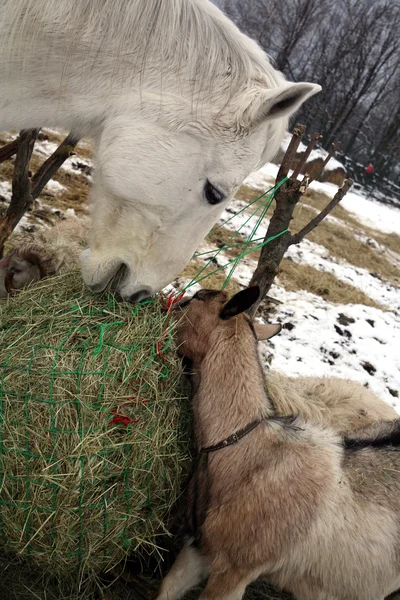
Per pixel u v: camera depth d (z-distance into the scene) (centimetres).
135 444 118
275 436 134
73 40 127
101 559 123
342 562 134
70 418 112
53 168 175
